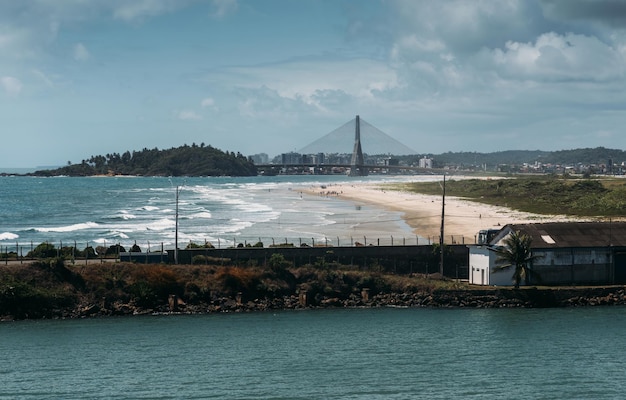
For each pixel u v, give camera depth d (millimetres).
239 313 85312
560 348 72000
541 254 94750
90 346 71000
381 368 64938
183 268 89000
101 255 96500
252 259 94625
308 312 86500
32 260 91000
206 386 59844
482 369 65062
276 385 60219
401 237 141250
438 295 90875
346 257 98062
